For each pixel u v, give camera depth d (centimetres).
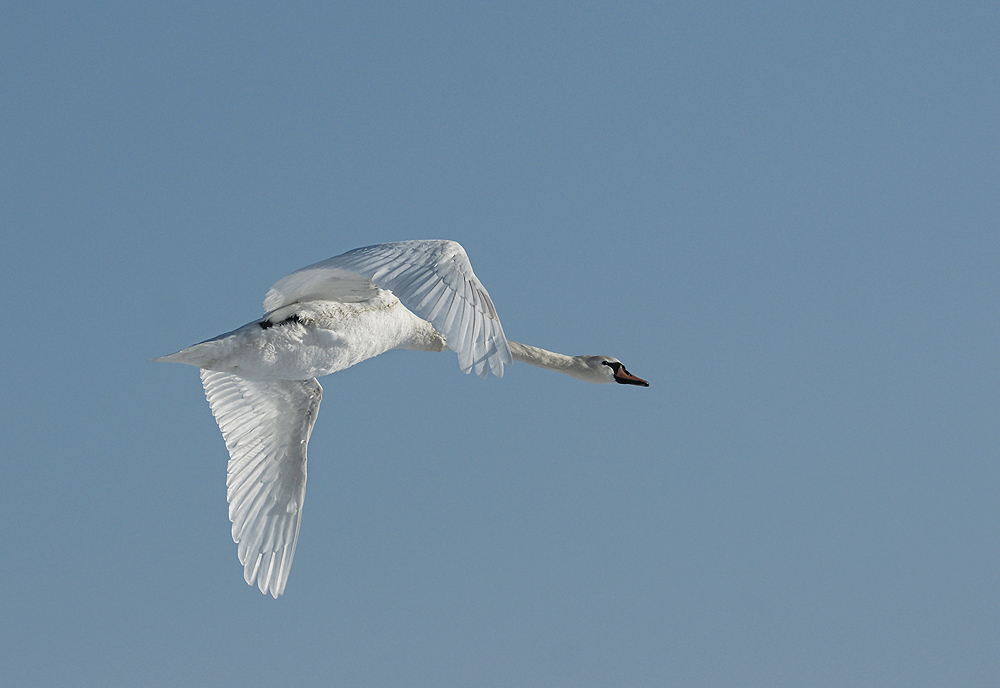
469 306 1111
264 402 1741
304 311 1550
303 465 1756
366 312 1609
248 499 1747
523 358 2028
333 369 1593
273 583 1725
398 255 1149
